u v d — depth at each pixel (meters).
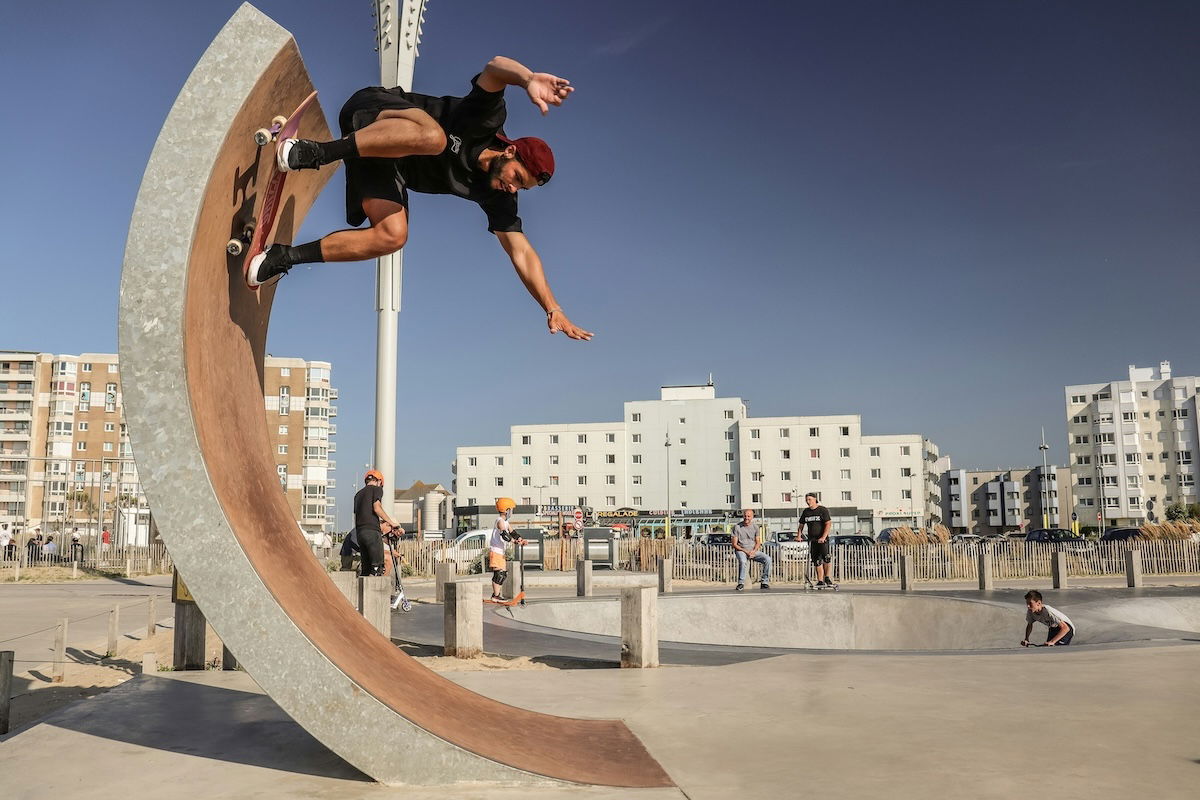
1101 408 117.50
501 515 15.24
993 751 3.77
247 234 3.53
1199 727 4.30
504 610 13.02
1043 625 11.48
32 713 7.29
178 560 3.06
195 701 4.92
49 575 29.61
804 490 107.94
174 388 3.10
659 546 28.27
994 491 146.00
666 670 6.72
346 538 13.38
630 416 114.94
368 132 3.29
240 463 3.56
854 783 3.23
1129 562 17.50
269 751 3.69
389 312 17.70
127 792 3.07
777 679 6.11
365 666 3.42
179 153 3.07
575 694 5.45
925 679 6.04
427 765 3.11
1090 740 4.00
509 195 3.82
